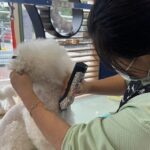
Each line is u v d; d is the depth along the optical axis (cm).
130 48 38
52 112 52
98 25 39
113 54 40
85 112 98
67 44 117
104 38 39
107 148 40
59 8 99
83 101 111
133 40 37
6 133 63
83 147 41
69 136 44
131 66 41
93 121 45
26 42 61
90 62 126
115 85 76
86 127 44
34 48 56
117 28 37
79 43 124
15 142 61
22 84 53
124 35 37
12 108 65
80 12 114
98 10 39
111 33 38
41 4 84
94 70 127
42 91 56
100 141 40
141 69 42
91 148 41
